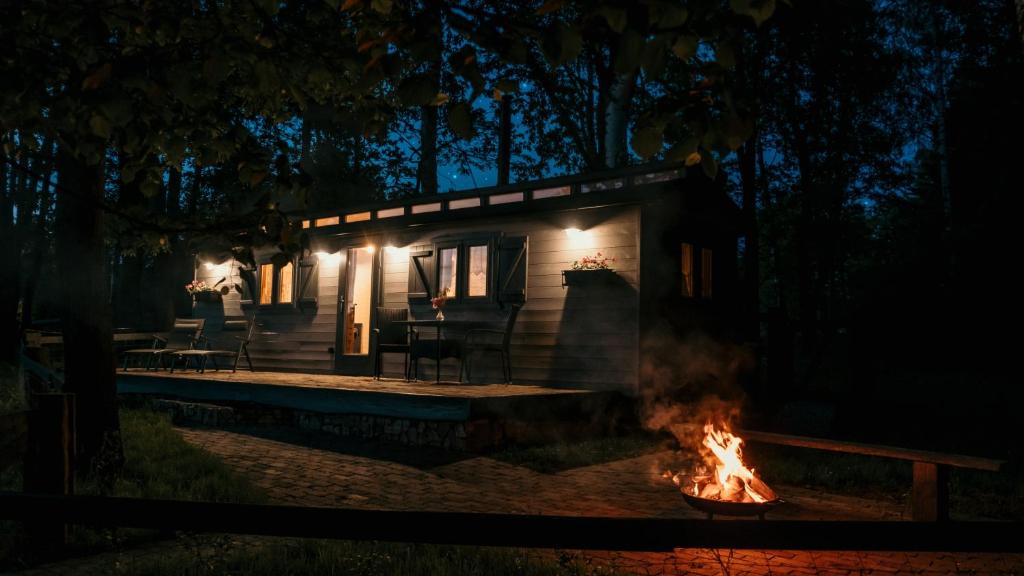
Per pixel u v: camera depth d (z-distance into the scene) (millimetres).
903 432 11359
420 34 1999
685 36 1758
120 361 16828
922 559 5020
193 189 19781
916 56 21109
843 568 4824
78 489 5949
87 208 6559
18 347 18391
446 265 12812
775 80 18500
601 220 11031
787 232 24125
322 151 22734
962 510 6605
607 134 18797
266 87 2873
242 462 7891
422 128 22281
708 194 12367
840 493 7227
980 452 9781
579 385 10945
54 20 2521
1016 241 17500
